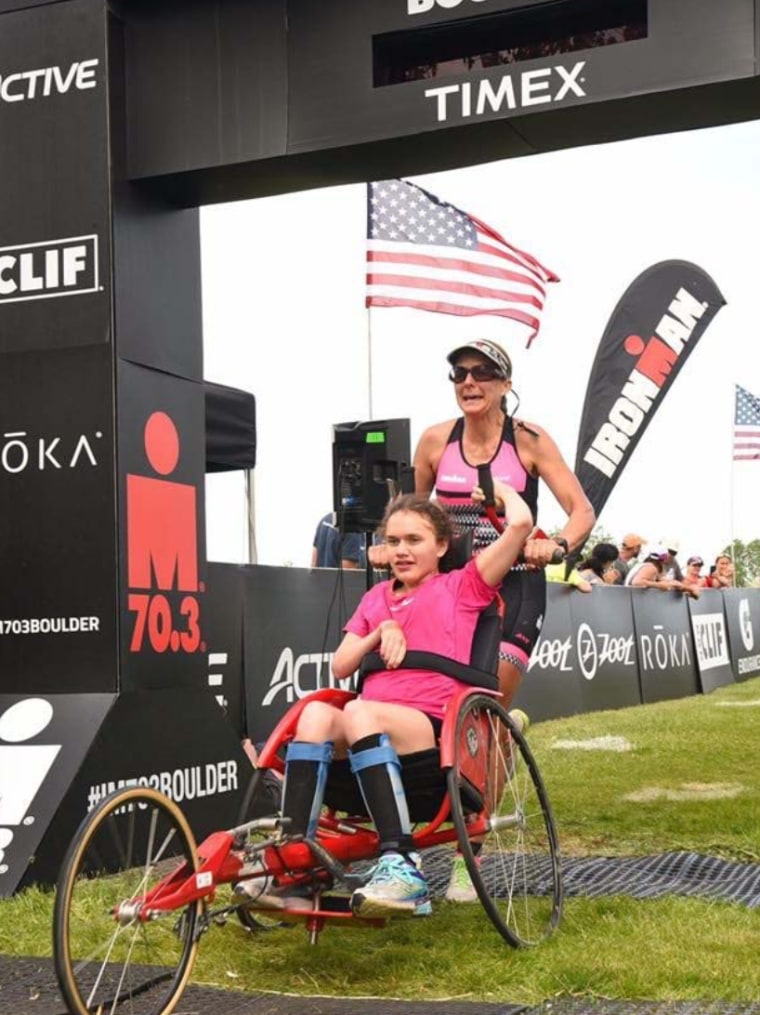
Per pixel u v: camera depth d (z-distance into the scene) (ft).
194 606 18.53
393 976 11.60
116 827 11.33
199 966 11.87
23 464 17.43
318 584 26.84
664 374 45.52
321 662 26.89
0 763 16.08
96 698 16.62
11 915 13.47
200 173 17.65
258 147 17.34
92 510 17.03
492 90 16.35
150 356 17.87
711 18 15.40
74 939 12.23
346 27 17.04
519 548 12.61
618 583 49.21
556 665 37.52
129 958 10.93
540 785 13.53
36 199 17.62
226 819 18.16
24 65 17.83
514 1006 10.25
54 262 17.47
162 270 18.28
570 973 11.03
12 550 17.39
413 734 11.94
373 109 16.89
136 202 17.84
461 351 15.34
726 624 55.72
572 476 15.72
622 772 24.47
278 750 12.34
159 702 17.37
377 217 36.55
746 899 14.10
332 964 11.95
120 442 17.10
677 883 15.05
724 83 15.31
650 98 15.69
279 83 17.33
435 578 12.80
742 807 20.03
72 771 15.71
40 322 17.49
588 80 15.89
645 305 45.55
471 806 12.50
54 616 17.12
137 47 17.89
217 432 27.66
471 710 12.30
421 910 11.45
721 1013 10.00
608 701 41.29
